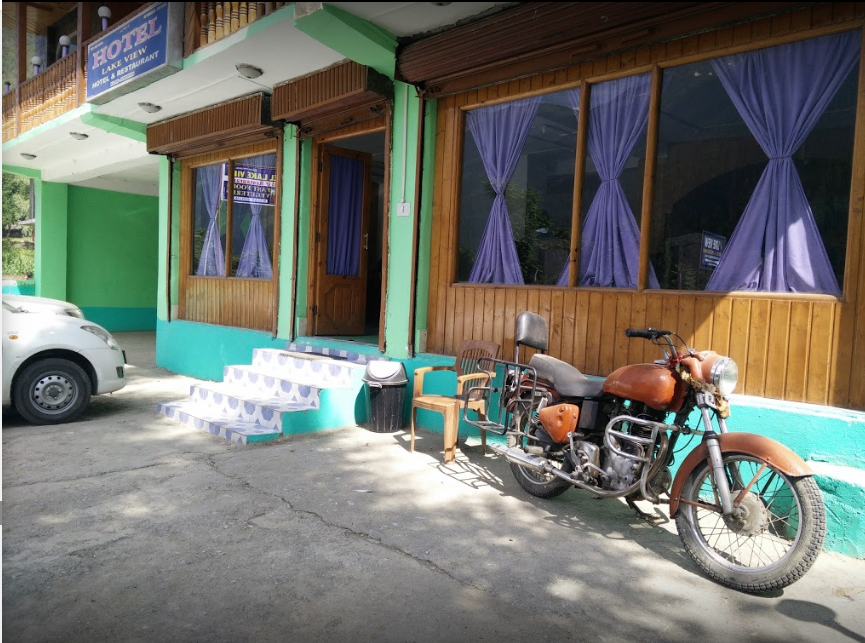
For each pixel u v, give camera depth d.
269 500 4.16
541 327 4.52
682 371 3.41
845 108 3.94
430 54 5.41
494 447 4.43
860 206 3.83
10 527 3.66
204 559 3.30
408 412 6.23
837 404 3.92
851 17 3.83
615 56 4.85
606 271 5.02
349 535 3.64
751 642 2.69
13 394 5.96
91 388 6.44
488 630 2.72
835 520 3.58
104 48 7.71
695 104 4.54
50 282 14.23
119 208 15.34
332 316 7.91
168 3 6.62
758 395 4.21
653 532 3.82
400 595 2.99
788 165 4.16
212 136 8.10
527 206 5.54
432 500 4.23
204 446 5.43
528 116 5.51
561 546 3.58
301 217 7.46
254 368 7.13
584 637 2.69
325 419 5.98
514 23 4.81
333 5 4.98
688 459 3.40
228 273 8.84
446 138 6.03
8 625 2.67
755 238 4.29
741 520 3.17
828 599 3.06
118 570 3.17
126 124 9.09
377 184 10.66
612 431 3.63
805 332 4.03
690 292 4.50
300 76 6.76
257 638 2.62
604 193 5.02
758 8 4.03
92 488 4.33
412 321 6.11
